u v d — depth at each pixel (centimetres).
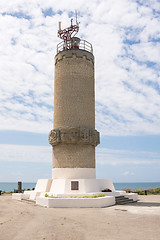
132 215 1670
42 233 1141
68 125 2989
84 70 3195
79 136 2912
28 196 2936
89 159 2969
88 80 3206
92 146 3070
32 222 1395
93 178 2973
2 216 1609
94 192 2577
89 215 1659
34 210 1916
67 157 2900
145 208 2061
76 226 1298
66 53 3206
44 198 2230
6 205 2312
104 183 2836
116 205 2319
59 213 1745
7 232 1143
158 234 1137
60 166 2905
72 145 2934
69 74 3138
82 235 1116
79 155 2909
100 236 1099
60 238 1062
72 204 2112
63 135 2917
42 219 1493
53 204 2112
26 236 1081
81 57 3216
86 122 3050
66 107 3052
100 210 1920
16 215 1652
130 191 4672
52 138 3016
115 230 1215
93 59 3400
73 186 2566
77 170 2858
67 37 3556
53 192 2625
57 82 3225
